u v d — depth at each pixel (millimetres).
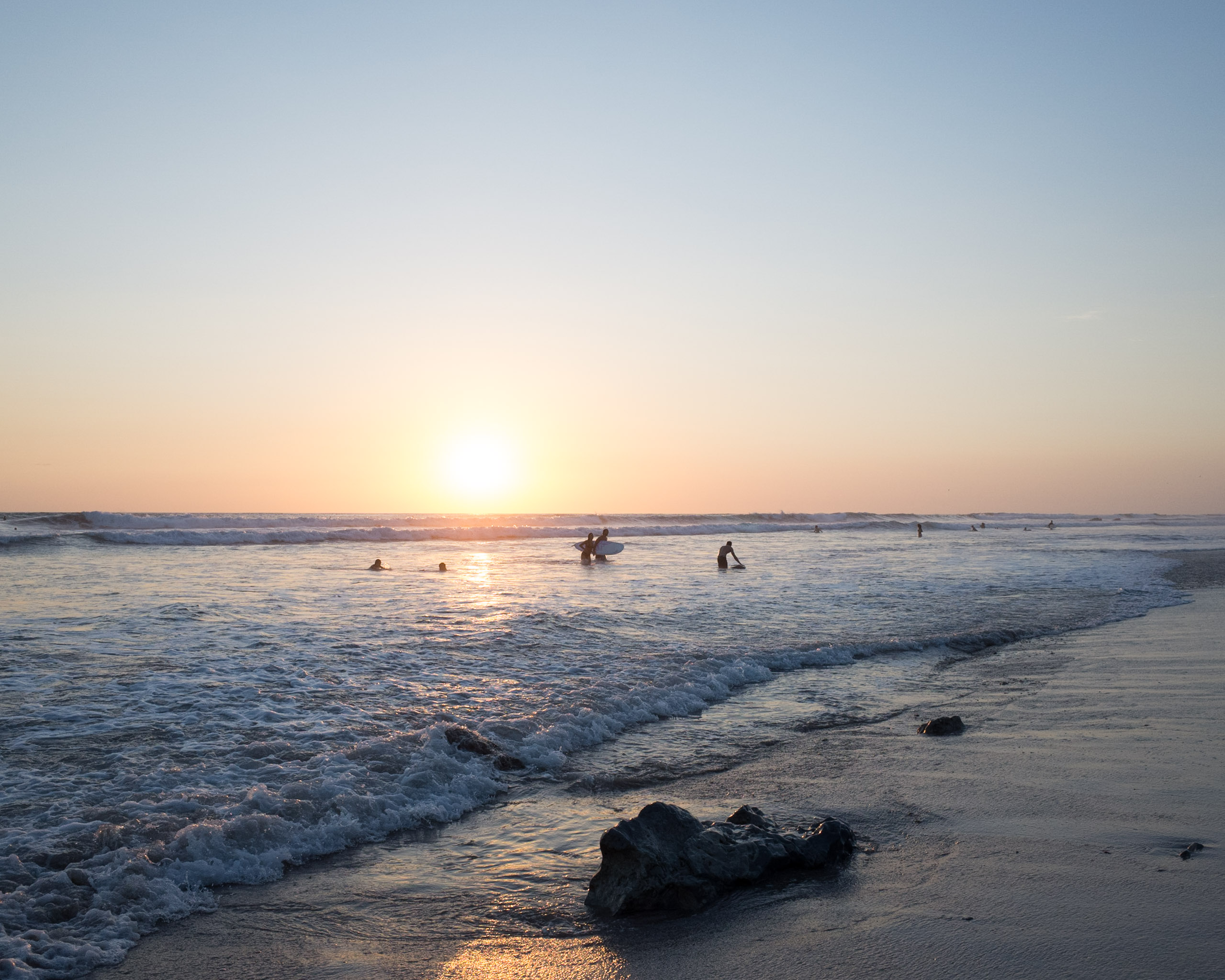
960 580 26328
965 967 4086
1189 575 29172
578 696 10109
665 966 4219
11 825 5691
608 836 5066
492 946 4480
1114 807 6453
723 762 7977
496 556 36719
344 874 5438
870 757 8086
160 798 6262
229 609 16531
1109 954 4176
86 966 4215
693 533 68562
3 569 25812
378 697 9664
